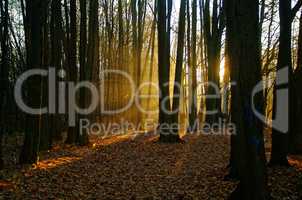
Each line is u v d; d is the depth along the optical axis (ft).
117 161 52.54
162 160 53.47
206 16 88.33
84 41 70.79
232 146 37.93
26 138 47.06
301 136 48.80
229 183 35.45
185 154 58.49
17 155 58.34
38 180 37.88
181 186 36.40
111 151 63.05
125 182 38.78
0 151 43.60
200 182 37.32
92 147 68.03
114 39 124.77
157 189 35.55
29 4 50.65
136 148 66.64
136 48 112.27
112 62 122.83
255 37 26.91
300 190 30.78
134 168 47.11
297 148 48.73
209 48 87.56
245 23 26.86
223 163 47.83
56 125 82.99
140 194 33.76
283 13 39.99
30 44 48.67
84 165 48.42
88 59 72.74
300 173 35.76
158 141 73.15
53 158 53.06
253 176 26.63
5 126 94.32
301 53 48.06
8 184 35.27
